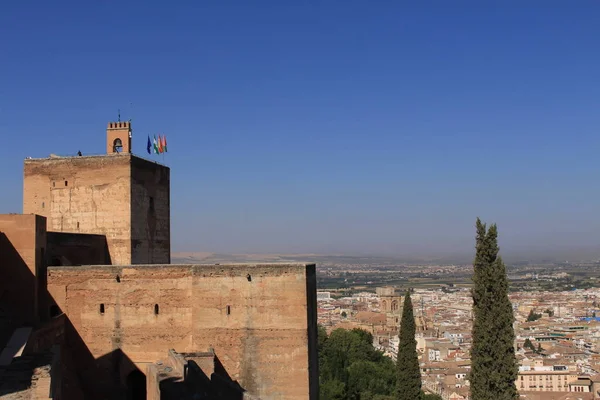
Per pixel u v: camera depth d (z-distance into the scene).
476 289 54.91
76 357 49.50
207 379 41.16
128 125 66.00
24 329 43.06
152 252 63.84
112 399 49.09
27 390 32.03
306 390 47.81
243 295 48.56
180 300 49.22
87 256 57.25
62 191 61.12
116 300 49.62
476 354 54.38
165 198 66.88
